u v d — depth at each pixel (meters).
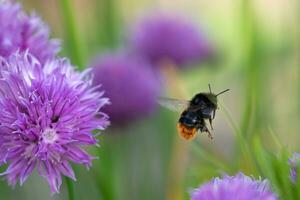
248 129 0.35
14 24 0.33
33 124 0.31
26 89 0.31
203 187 0.29
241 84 0.45
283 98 0.44
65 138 0.31
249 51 0.40
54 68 0.31
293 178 0.29
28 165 0.31
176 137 0.39
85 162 0.31
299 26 0.44
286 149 0.30
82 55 0.39
